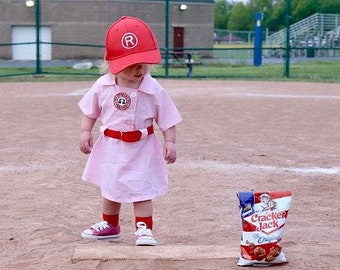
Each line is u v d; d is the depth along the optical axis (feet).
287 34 118.83
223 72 138.00
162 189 23.76
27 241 24.88
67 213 28.94
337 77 120.57
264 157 41.91
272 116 63.57
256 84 106.22
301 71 137.90
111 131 23.43
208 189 33.24
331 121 60.49
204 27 214.28
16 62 197.16
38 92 88.69
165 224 27.32
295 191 33.22
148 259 21.80
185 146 45.47
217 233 25.93
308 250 23.56
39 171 37.40
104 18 200.23
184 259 21.84
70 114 64.18
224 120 60.03
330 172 37.96
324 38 207.41
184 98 80.48
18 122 58.03
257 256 21.24
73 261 21.97
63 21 201.26
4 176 36.11
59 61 197.98
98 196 31.96
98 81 23.71
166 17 117.19
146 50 22.77
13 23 206.08
